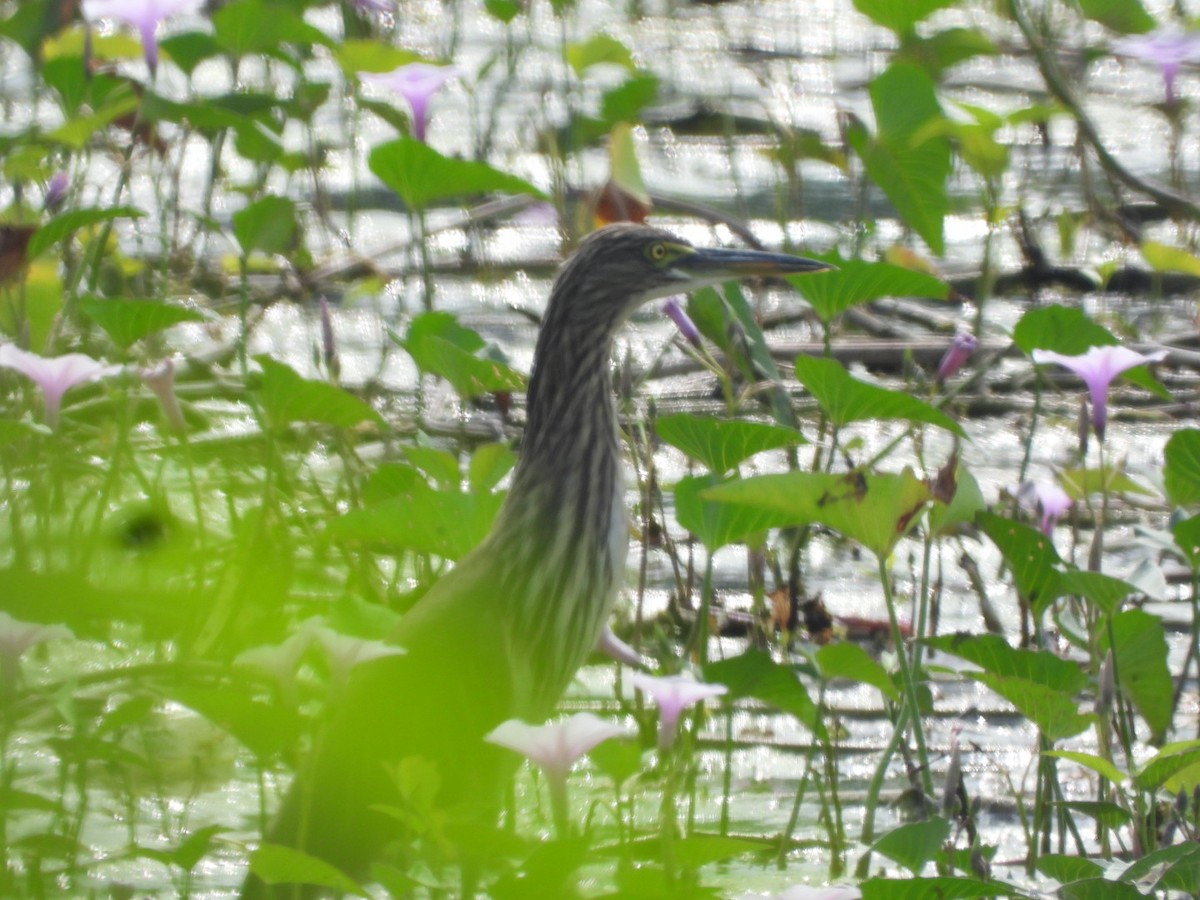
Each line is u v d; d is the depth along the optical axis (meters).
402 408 15.23
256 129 12.86
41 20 14.40
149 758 9.68
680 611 12.39
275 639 11.13
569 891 7.00
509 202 18.83
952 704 11.86
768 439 9.66
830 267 10.15
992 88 22.62
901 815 9.76
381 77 11.82
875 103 12.87
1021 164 21.70
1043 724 8.96
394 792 8.43
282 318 17.25
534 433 9.65
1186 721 11.45
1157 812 9.89
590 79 23.52
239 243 11.96
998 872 9.52
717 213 16.09
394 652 6.80
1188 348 17.78
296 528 12.65
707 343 15.27
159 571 11.95
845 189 21.16
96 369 9.02
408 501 9.56
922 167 13.00
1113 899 7.62
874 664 9.17
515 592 9.26
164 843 8.95
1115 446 15.55
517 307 17.94
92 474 13.08
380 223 19.59
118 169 16.16
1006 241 20.12
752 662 9.16
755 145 22.06
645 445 11.96
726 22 27.47
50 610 10.96
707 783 10.49
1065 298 18.97
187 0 12.26
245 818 9.34
